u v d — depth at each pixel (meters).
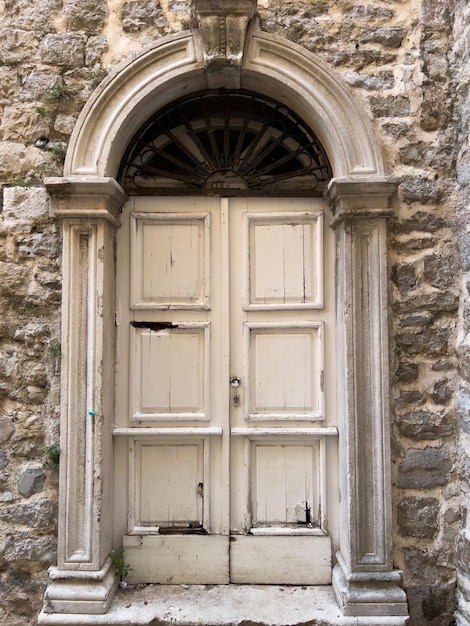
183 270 2.70
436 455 2.47
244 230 2.70
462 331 2.46
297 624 2.30
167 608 2.38
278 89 2.58
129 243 2.69
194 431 2.61
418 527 2.45
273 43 2.52
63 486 2.42
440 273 2.51
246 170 2.74
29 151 2.55
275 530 2.61
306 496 2.64
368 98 2.55
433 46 2.56
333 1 2.59
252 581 2.59
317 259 2.68
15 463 2.48
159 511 2.64
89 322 2.48
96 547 2.40
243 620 2.31
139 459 2.65
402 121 2.54
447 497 2.46
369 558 2.40
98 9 2.58
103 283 2.48
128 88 2.52
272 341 2.69
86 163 2.49
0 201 2.54
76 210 2.46
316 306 2.65
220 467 2.64
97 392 2.46
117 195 2.54
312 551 2.59
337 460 2.62
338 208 2.51
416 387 2.49
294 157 2.76
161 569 2.59
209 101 2.76
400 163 2.54
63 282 2.47
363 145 2.49
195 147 2.85
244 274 2.68
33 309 2.52
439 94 2.54
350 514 2.40
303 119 2.70
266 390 2.67
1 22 2.57
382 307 2.46
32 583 2.44
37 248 2.52
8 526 2.45
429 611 2.42
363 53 2.56
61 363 2.47
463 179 2.45
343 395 2.50
